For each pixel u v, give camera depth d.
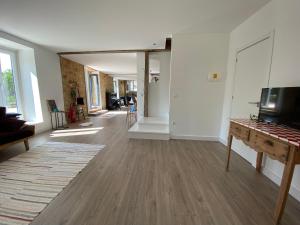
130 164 2.48
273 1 2.07
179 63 3.52
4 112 3.01
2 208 1.54
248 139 1.79
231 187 1.91
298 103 1.52
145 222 1.39
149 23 2.89
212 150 3.11
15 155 2.79
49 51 4.69
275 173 2.01
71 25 2.99
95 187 1.89
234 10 2.41
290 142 1.21
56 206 1.57
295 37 1.74
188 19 2.73
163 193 1.79
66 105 5.63
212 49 3.39
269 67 2.13
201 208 1.57
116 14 2.56
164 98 4.92
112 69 8.34
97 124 5.46
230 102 3.22
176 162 2.57
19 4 2.24
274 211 1.52
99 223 1.38
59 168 2.33
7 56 3.96
